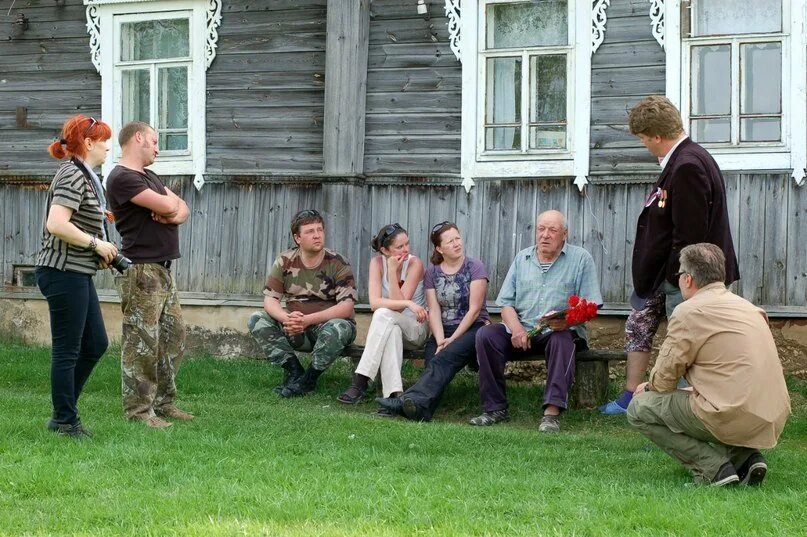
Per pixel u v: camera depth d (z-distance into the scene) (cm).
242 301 894
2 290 969
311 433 612
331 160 855
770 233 767
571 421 684
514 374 828
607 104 806
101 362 842
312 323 753
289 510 431
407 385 781
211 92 913
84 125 564
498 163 830
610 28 806
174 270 921
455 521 418
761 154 768
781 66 767
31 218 962
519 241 827
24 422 590
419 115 852
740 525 413
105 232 574
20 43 967
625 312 794
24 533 404
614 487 482
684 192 562
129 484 481
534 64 827
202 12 912
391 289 737
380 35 862
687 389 502
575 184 812
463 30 840
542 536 397
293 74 891
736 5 777
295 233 762
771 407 479
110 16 941
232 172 904
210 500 448
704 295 496
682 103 787
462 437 608
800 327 763
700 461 494
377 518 423
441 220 845
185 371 820
